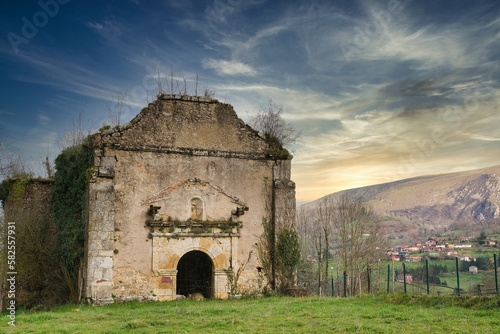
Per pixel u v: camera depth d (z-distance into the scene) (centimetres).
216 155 2295
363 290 3544
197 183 2233
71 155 2472
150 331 1184
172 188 2183
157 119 2230
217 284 2181
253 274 2258
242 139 2370
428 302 1526
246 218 2303
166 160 2205
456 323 1149
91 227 2011
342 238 3688
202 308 1644
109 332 1188
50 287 2295
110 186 2072
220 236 2212
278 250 2309
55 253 2352
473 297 1438
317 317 1353
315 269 3553
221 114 2350
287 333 1114
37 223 2425
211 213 2236
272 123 2559
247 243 2281
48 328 1272
